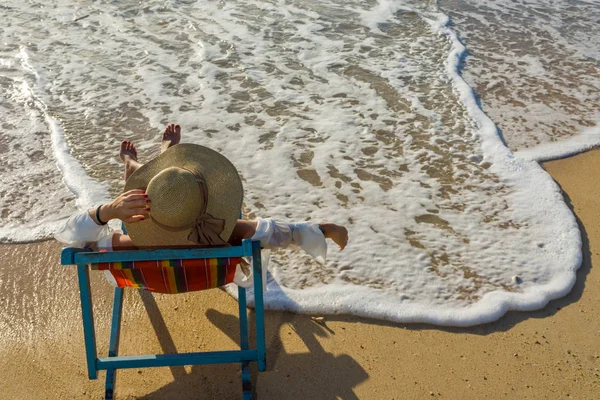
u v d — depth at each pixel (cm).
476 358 338
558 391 318
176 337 351
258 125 584
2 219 453
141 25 822
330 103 627
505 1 928
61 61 716
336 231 326
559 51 764
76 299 381
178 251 268
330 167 519
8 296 382
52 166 520
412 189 492
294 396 313
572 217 458
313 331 354
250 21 834
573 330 358
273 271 400
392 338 351
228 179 280
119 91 648
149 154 536
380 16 855
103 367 295
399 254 419
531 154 544
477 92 658
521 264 410
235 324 360
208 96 638
